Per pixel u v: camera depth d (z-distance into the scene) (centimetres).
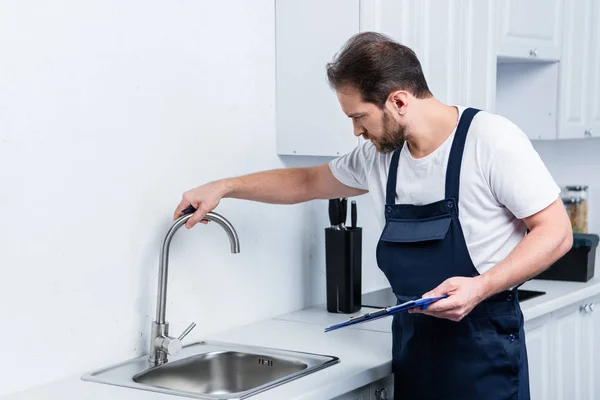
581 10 341
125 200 215
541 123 336
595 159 393
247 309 257
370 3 241
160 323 214
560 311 287
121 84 212
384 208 211
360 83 185
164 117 225
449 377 199
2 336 189
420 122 192
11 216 189
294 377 196
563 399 292
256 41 253
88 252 207
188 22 230
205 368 222
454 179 192
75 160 202
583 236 309
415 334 203
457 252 194
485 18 283
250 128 253
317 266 284
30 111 192
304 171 233
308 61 253
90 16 204
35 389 193
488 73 287
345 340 234
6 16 186
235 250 221
